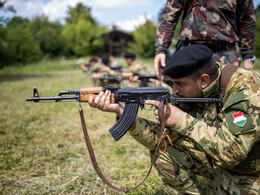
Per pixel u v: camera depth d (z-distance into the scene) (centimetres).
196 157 172
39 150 324
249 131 133
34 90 171
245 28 226
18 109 563
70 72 1873
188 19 229
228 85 150
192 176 183
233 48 223
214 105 161
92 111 515
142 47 2122
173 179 180
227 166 157
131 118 170
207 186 199
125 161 286
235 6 213
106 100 170
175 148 179
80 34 3538
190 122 146
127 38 4056
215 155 142
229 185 160
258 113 132
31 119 475
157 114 156
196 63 142
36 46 2494
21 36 2159
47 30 3369
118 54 4069
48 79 1252
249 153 148
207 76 145
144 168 269
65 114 511
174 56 152
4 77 1445
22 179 254
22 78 1354
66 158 302
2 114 517
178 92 159
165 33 245
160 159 181
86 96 172
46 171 269
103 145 333
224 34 214
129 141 339
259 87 138
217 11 212
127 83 448
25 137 377
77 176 256
